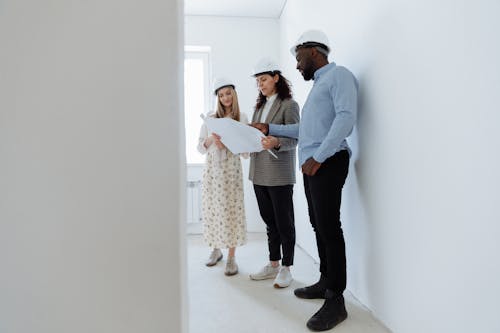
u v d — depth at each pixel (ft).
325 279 5.64
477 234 2.99
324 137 4.90
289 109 6.20
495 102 2.73
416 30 3.81
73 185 1.95
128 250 1.98
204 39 11.23
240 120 7.20
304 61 5.23
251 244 9.68
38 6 1.90
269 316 5.05
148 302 2.00
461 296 3.21
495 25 2.71
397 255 4.35
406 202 4.11
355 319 4.93
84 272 1.97
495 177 2.77
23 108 1.92
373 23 4.86
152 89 1.95
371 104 4.99
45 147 1.93
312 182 4.88
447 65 3.30
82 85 1.93
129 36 1.94
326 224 4.82
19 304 1.96
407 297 4.14
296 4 9.31
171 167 1.98
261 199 6.61
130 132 1.96
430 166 3.62
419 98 3.79
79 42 1.92
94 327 1.99
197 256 8.48
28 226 1.94
